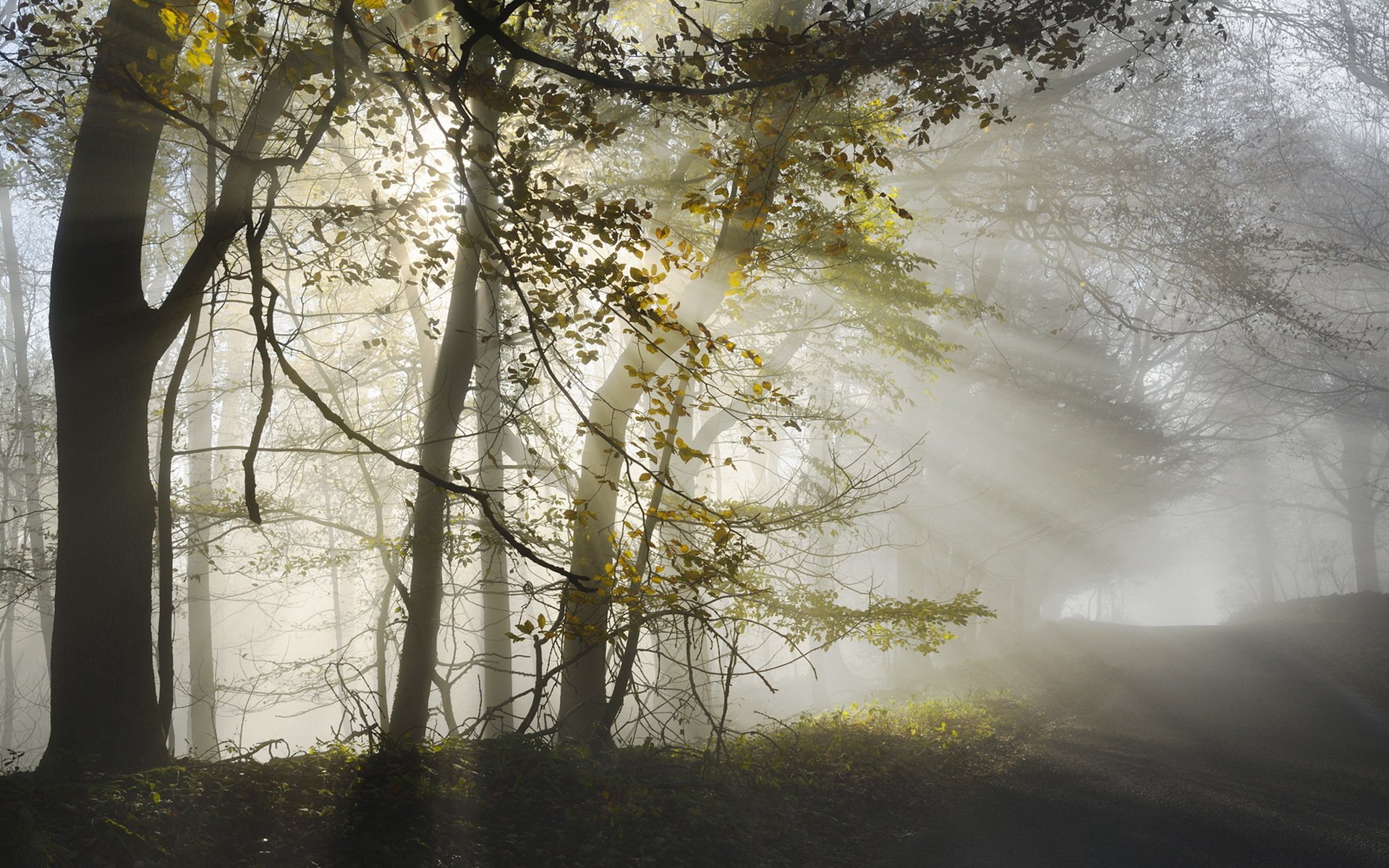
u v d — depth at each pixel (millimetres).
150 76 8125
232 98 11680
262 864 6246
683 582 9805
